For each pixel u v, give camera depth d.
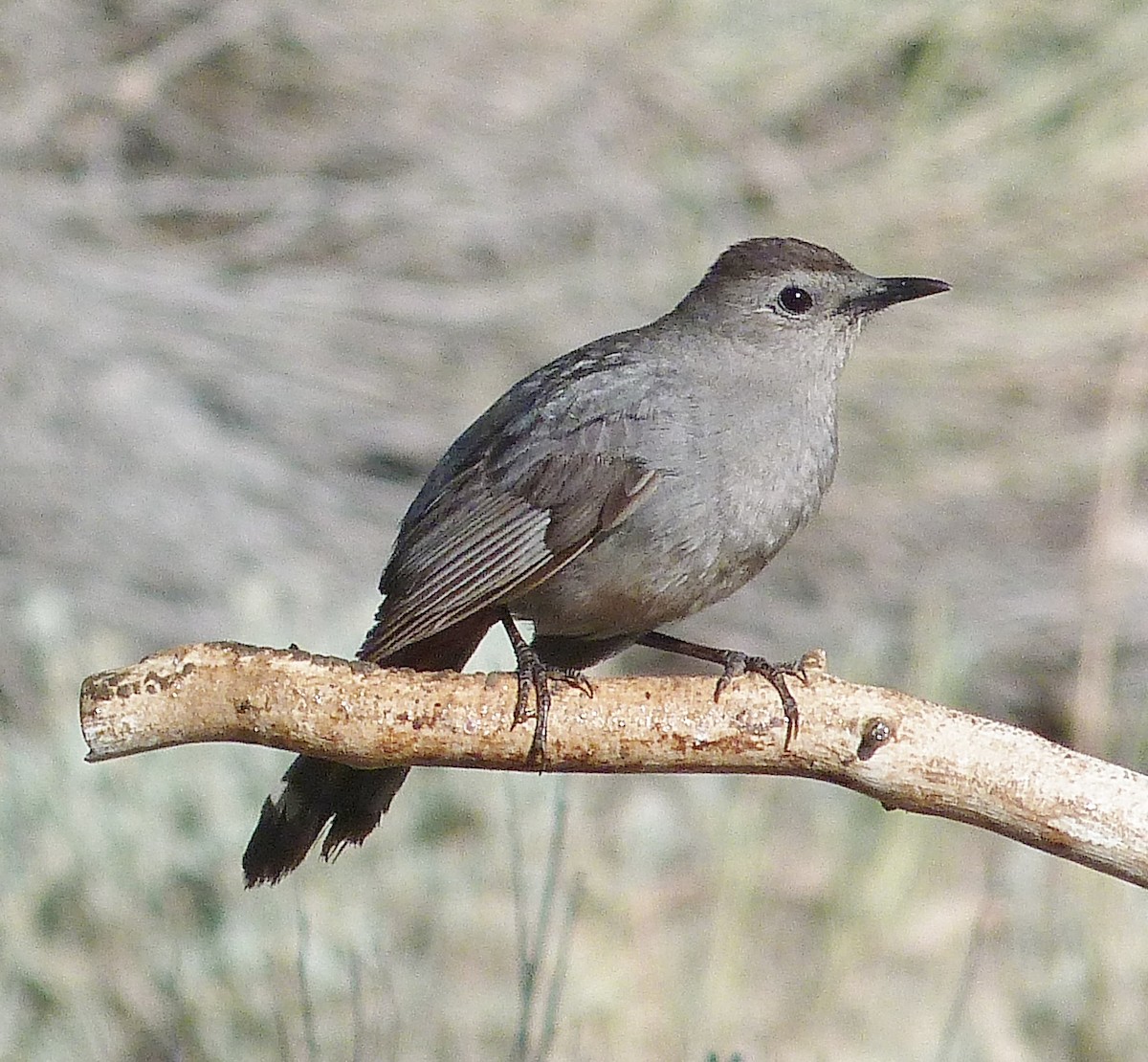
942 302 16.55
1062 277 16.88
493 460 7.86
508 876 11.35
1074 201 17.08
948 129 17.34
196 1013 10.01
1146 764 13.57
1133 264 16.89
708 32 17.77
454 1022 10.51
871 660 14.00
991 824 5.91
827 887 12.38
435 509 7.91
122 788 10.93
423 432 15.41
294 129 16.83
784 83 17.61
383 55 17.11
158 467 14.57
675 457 7.70
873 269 16.69
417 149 16.81
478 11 17.39
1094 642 14.52
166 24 16.80
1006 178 17.12
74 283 15.10
